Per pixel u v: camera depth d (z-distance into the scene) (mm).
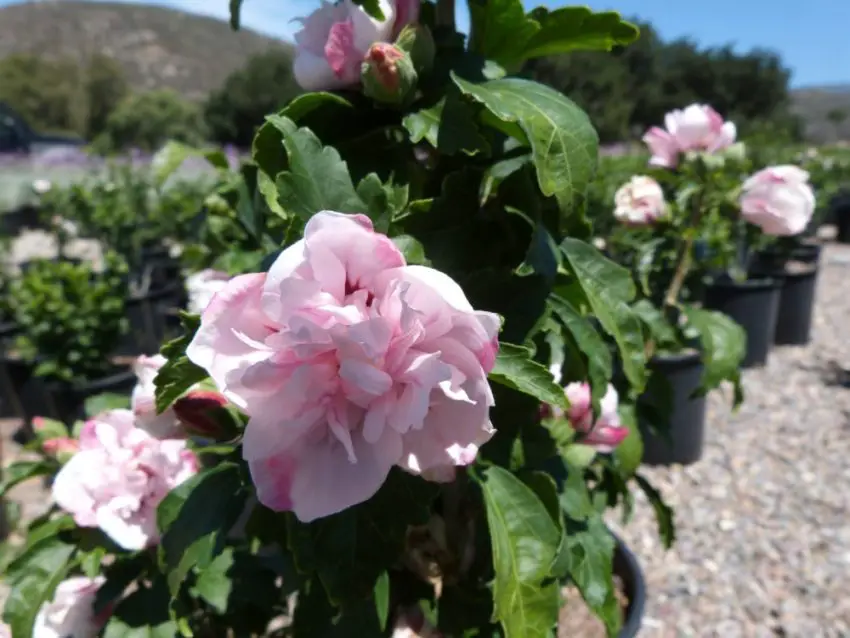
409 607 331
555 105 269
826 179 2340
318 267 198
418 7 287
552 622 277
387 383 194
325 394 205
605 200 1449
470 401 200
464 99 281
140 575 371
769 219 549
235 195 503
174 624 340
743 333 551
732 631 718
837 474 1012
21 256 2758
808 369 1459
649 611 746
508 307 289
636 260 843
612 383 478
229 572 373
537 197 292
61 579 357
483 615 331
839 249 2965
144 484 330
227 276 485
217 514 297
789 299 1622
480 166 297
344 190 247
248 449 208
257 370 194
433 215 292
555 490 307
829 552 835
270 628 596
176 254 1964
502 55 319
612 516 914
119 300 1147
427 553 329
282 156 288
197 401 275
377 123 291
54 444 389
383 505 252
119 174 2299
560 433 343
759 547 848
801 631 713
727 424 1184
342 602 252
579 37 314
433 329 201
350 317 193
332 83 287
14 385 1202
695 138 529
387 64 262
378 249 199
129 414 341
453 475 245
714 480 1003
